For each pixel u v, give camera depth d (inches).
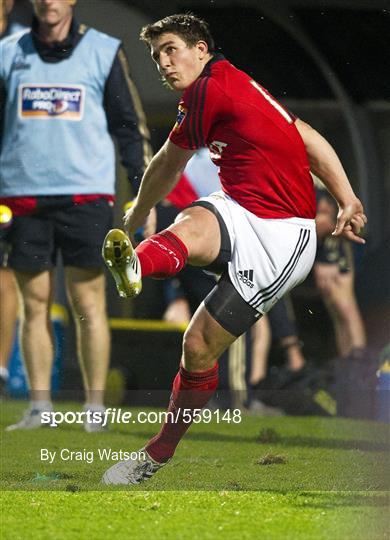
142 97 1417.3
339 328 1320.1
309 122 1553.9
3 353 1121.4
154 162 675.4
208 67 658.2
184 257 626.8
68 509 617.3
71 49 948.6
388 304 1314.0
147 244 620.7
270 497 653.3
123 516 598.5
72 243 956.0
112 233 579.5
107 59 952.9
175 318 1285.7
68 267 960.3
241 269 649.6
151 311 1421.0
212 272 664.4
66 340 1242.6
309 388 1159.6
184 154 669.3
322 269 1304.1
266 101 655.8
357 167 1550.2
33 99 951.0
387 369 1112.8
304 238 663.8
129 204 961.5
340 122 1551.4
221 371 1162.0
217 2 1459.2
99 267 958.4
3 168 957.2
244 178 653.9
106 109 960.9
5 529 567.2
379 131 1544.0
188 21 667.4
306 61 1515.7
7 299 1104.8
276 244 651.5
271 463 784.3
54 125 949.2
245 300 652.7
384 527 571.8
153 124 1434.5
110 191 962.7
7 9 1091.9
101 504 631.2
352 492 671.1
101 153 956.0
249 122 647.8
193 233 635.5
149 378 1229.1
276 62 1515.7
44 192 948.6
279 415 1154.0
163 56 665.6
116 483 688.4
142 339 1234.6
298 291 1381.6
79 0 1375.5
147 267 609.6
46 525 576.7
